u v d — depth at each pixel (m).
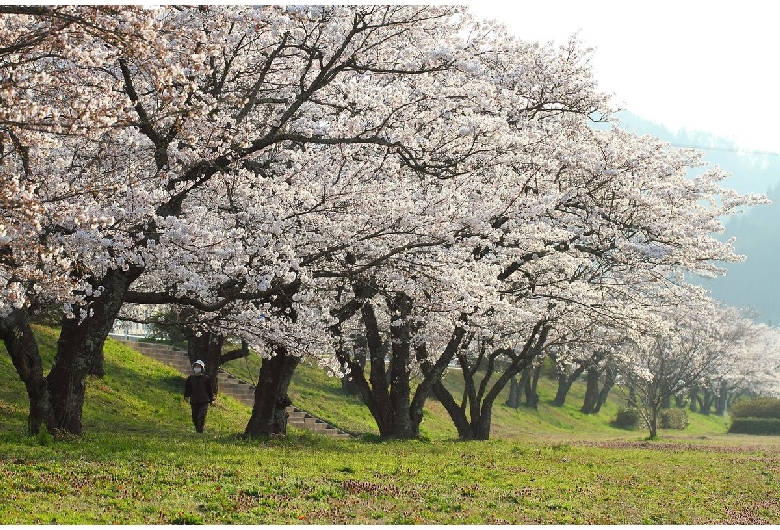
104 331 16.95
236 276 17.62
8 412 20.38
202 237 15.57
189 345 31.39
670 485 17.44
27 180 13.76
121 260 15.39
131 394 26.80
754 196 26.61
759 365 83.56
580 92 25.94
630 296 28.12
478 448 22.78
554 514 12.63
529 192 22.12
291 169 19.39
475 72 19.08
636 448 31.53
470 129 19.72
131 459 13.90
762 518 14.26
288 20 17.41
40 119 11.19
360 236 19.25
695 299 31.19
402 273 20.34
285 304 20.08
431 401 50.25
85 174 17.80
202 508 10.96
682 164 26.41
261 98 19.31
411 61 19.86
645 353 47.00
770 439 53.81
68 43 12.45
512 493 14.17
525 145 21.00
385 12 18.81
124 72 16.28
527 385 63.81
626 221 23.23
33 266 13.78
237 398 34.88
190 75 17.41
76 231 14.87
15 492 10.78
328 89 21.42
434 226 18.91
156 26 13.54
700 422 80.56
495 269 21.55
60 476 11.92
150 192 16.20
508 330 28.48
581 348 38.81
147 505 10.75
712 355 57.03
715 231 23.91
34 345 16.56
